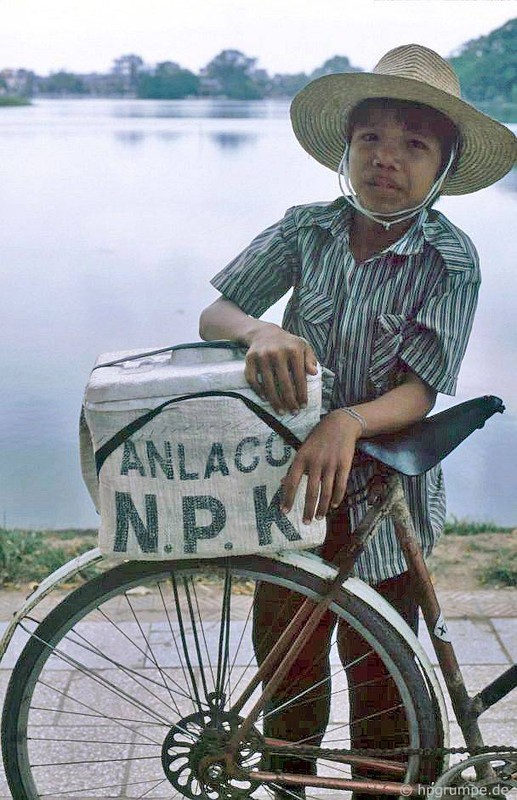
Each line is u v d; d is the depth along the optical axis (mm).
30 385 5520
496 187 7543
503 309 6242
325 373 2084
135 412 1858
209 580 3758
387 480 2102
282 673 2104
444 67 2156
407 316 2084
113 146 10266
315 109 2207
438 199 2215
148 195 8602
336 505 1920
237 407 1854
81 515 4363
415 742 2160
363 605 2090
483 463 4863
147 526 1917
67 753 2742
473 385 5293
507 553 3955
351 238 2164
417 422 2086
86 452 2051
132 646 3285
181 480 1895
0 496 4480
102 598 2152
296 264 2215
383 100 2062
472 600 3586
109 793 2588
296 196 8078
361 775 2311
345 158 2148
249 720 2121
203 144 9883
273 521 1919
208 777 2180
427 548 2234
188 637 3342
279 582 2084
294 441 1891
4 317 6297
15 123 10805
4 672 3125
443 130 2078
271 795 2363
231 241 7465
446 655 2158
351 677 2318
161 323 6211
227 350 1968
